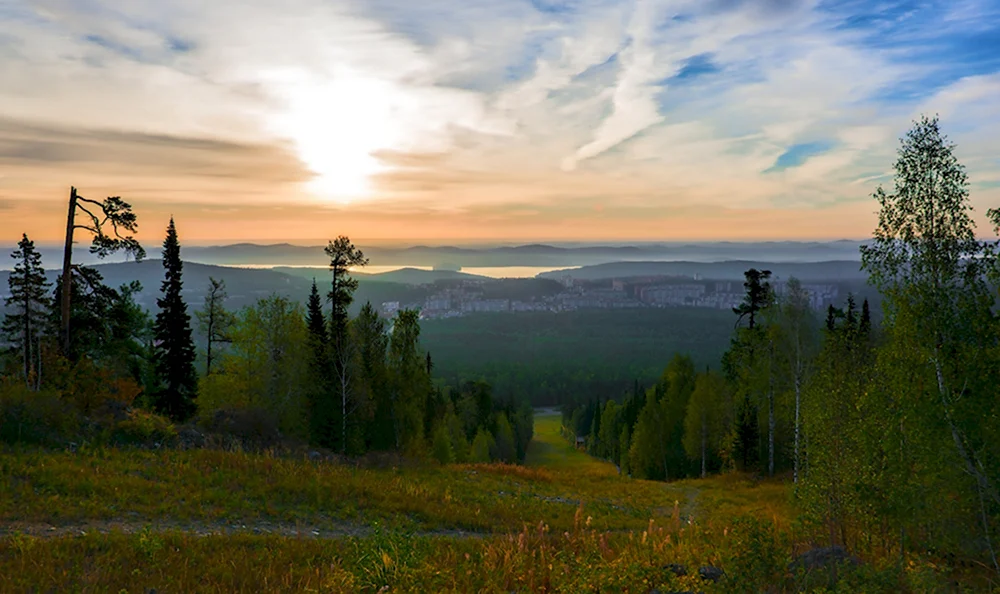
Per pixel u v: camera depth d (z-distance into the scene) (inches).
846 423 613.3
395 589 390.6
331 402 1539.1
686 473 2363.4
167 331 1582.2
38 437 792.3
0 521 539.8
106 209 1095.0
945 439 514.0
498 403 5206.7
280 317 1611.7
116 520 594.9
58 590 392.5
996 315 522.6
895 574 398.9
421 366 1718.8
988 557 493.0
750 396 1833.2
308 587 422.0
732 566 390.3
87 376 1032.8
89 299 1427.2
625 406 3575.3
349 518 747.4
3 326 1376.7
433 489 994.7
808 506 623.5
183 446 925.8
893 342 585.3
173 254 1598.2
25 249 1392.7
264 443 1094.4
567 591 389.4
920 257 566.9
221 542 548.7
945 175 560.4
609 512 1059.3
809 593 355.3
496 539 634.8
